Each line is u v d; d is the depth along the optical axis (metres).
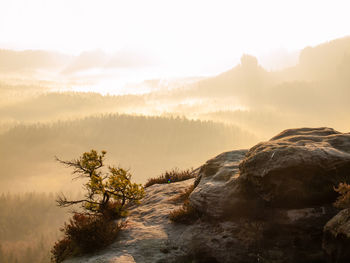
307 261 4.92
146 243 6.05
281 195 5.41
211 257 5.65
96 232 6.14
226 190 6.24
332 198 5.23
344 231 4.00
